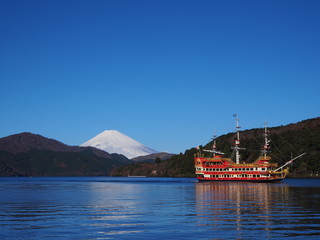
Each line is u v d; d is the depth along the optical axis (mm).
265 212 65250
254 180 197250
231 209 70375
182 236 44406
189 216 60719
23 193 126375
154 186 180375
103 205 80000
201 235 44969
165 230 48188
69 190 147250
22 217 60156
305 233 45938
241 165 199625
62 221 55875
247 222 54062
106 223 53781
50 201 91062
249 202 84438
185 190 138375
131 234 45656
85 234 45719
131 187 172375
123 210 70000
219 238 43344
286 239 42812
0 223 54031
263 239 42844
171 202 86500
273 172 198000
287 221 54750
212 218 58312
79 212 67000
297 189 137875
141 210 69938
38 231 47688
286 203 81250
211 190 135500
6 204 83062
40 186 193625
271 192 120062
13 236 44594
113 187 175125
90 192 131875
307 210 67875
